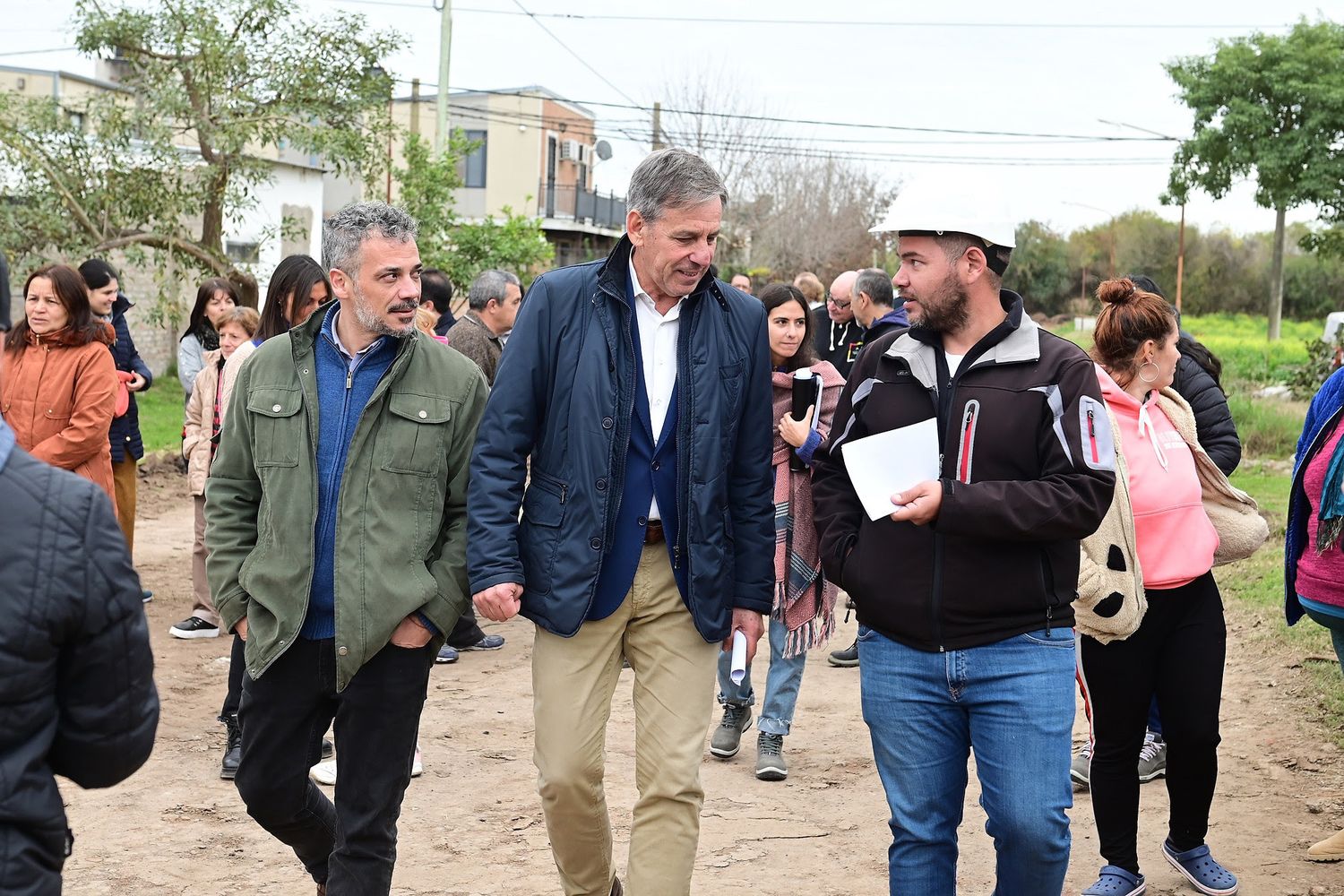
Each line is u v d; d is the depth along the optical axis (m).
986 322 3.33
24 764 2.09
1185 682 4.13
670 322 3.56
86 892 4.21
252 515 3.71
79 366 5.77
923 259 3.28
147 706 2.27
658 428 3.54
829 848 4.73
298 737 3.63
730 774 5.58
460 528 3.65
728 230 43.56
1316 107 42.25
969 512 3.07
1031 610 3.21
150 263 23.12
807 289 10.16
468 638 7.54
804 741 6.06
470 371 3.73
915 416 3.35
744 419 3.67
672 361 3.56
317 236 27.47
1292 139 42.84
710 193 3.37
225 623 3.62
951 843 3.38
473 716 6.29
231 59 19.52
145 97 20.11
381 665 3.53
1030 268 71.00
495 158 44.25
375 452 3.55
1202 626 4.16
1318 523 4.22
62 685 2.19
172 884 4.29
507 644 7.82
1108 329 4.20
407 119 43.84
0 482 2.08
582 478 3.45
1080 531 3.15
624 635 3.62
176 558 9.75
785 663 5.50
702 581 3.50
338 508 3.51
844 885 4.39
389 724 3.55
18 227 18.56
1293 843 4.70
